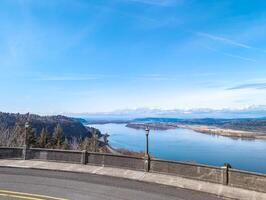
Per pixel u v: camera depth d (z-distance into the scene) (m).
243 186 17.77
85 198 15.80
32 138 73.88
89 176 20.64
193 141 169.62
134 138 192.62
